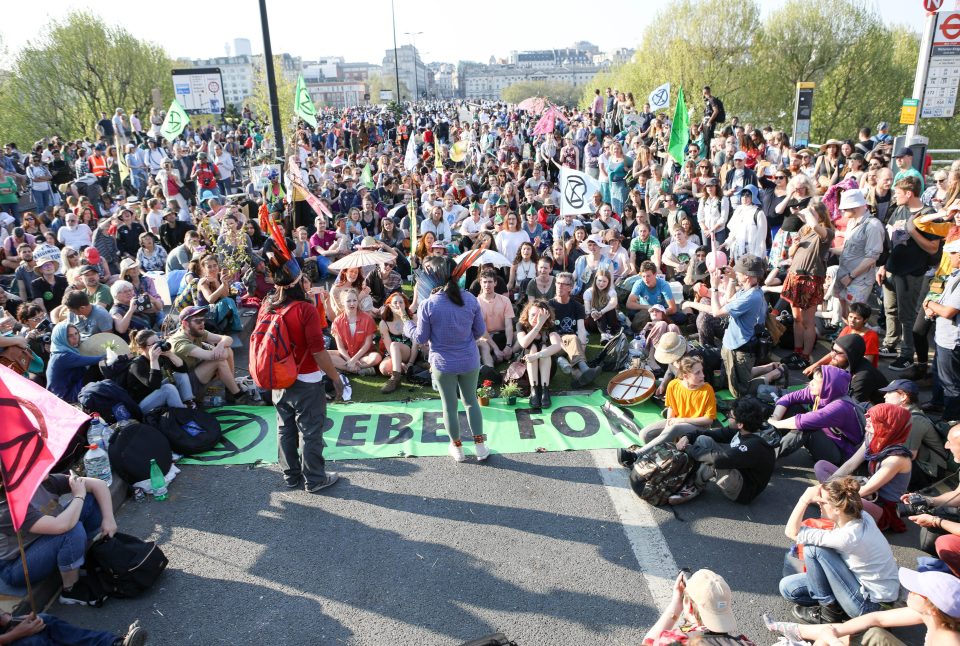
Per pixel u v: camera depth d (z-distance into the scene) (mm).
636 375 7582
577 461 6371
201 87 32094
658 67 43500
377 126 39688
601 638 4266
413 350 8156
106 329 7699
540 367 7492
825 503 4297
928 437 5441
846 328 7094
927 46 11602
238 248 9992
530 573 4875
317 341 5535
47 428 4113
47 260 9344
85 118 45156
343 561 5023
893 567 4184
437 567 4945
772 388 7223
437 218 12711
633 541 5223
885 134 15320
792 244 8852
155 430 6066
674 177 15602
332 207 15773
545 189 13672
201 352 7125
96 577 4609
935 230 7387
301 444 5906
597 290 9086
